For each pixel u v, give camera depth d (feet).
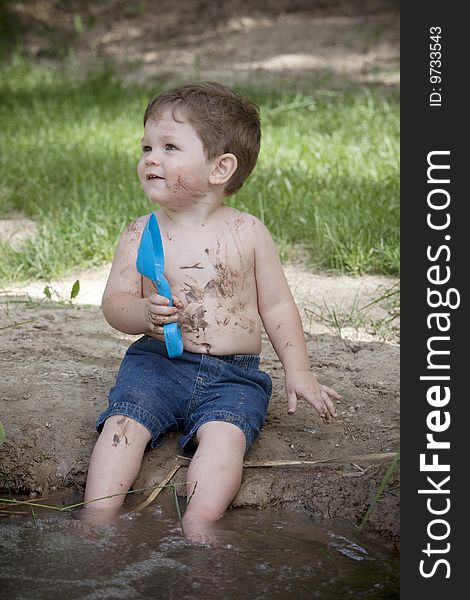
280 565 11.98
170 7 67.26
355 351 18.29
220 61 56.34
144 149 14.57
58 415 15.29
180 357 14.42
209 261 14.42
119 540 12.44
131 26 65.10
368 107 40.70
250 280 14.67
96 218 25.57
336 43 58.23
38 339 18.49
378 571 12.01
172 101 14.29
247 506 13.70
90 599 10.93
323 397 14.11
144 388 14.19
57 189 29.35
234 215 14.79
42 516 13.35
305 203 26.81
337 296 21.33
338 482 13.93
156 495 13.84
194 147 14.19
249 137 14.67
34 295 21.39
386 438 15.02
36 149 34.24
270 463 14.28
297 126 38.06
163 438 14.70
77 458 14.65
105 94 45.98
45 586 11.21
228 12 65.62
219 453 13.53
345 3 65.72
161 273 13.43
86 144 35.63
